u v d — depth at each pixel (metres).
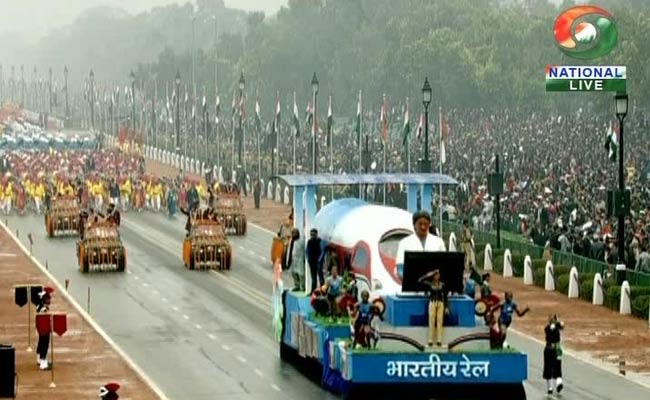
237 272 166.50
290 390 103.81
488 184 175.38
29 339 122.06
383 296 99.50
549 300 143.62
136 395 102.25
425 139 184.12
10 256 182.50
